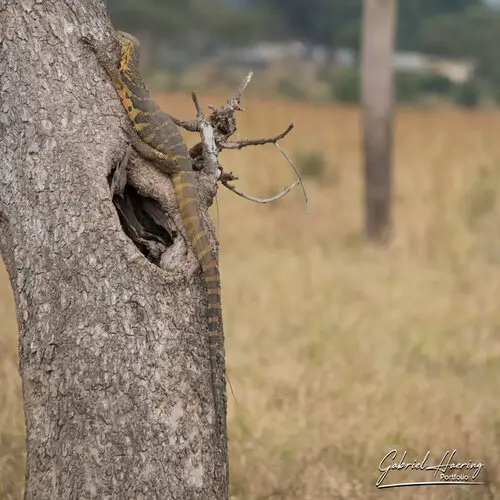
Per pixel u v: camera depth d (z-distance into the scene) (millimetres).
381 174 22969
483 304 16906
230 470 10133
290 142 39125
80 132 7492
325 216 25828
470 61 100312
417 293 17500
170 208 7785
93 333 7230
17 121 7449
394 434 11008
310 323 15492
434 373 13617
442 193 26734
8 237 7523
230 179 8547
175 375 7316
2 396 11617
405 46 111500
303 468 10289
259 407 11734
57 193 7363
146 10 88812
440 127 50344
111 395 7195
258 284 17891
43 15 7539
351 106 64688
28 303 7410
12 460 10141
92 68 7719
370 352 14180
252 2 114625
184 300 7465
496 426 11406
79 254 7289
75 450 7223
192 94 8289
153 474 7195
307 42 111250
